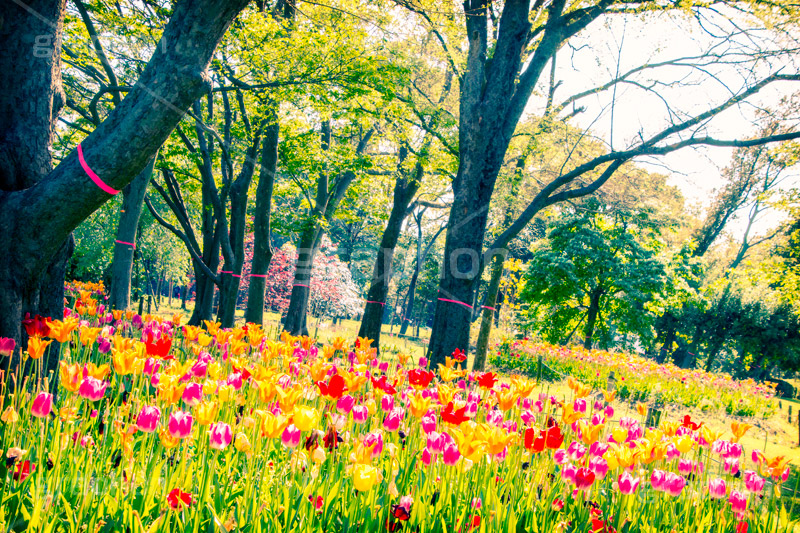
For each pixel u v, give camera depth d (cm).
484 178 1052
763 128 1297
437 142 1479
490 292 1314
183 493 224
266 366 458
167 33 382
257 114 1334
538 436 308
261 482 260
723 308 2977
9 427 281
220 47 1111
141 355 331
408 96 1371
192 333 504
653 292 2167
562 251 2223
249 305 1428
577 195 1227
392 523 248
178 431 242
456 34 1176
